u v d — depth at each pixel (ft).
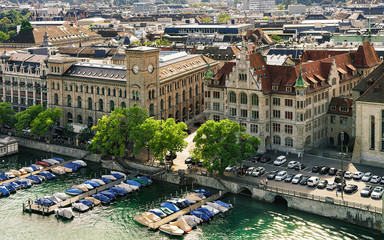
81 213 546.26
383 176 583.17
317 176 590.55
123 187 597.93
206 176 602.85
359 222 506.89
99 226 519.19
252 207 552.82
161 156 631.56
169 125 652.07
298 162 625.00
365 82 647.97
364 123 615.98
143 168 655.35
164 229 504.43
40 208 552.00
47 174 644.27
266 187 562.25
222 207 544.21
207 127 613.93
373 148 615.16
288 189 557.74
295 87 645.51
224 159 585.22
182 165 648.38
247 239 488.44
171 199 563.89
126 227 516.32
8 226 520.83
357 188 553.64
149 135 650.02
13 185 608.60
